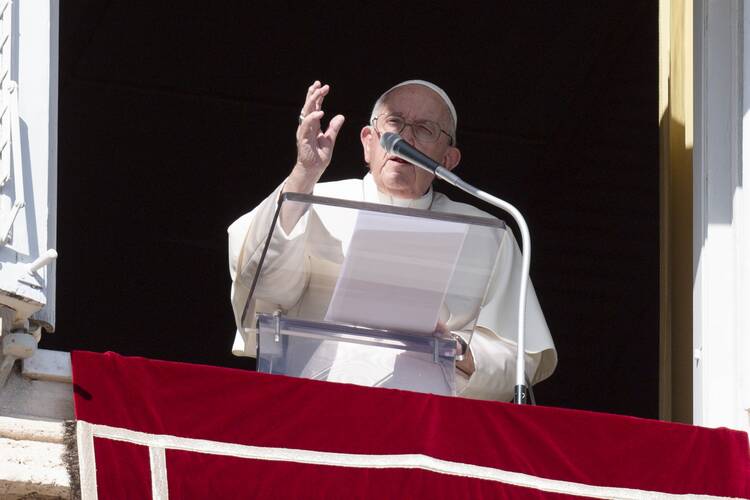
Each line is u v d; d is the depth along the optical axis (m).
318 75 35.97
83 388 15.92
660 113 23.05
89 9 33.66
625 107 36.03
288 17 34.06
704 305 20.30
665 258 22.22
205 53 35.19
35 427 15.90
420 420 16.64
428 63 35.50
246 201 39.62
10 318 16.38
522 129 37.34
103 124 37.38
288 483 16.16
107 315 40.53
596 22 33.44
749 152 20.33
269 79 36.09
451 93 36.44
